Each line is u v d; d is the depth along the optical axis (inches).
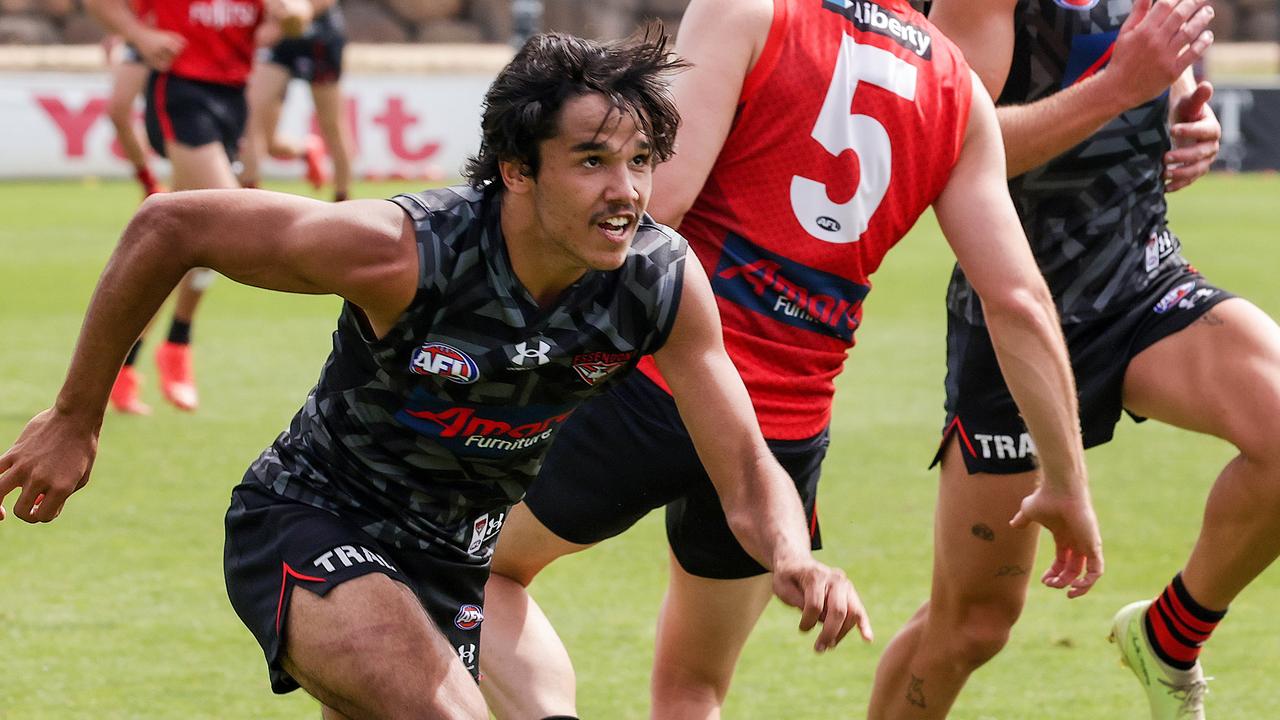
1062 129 512.7
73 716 594.9
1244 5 4468.5
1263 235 2182.6
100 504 890.7
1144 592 777.6
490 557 453.4
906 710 592.1
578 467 507.5
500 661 502.0
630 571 805.9
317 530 414.9
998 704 632.4
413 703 383.2
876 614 738.8
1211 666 677.3
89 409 400.5
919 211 494.9
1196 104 589.3
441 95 2662.4
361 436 413.1
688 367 406.0
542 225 374.3
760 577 525.7
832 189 486.6
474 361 388.5
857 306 508.1
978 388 559.5
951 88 487.2
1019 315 461.7
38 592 741.3
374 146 2637.8
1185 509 933.2
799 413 506.6
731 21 479.2
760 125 484.1
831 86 481.7
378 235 374.9
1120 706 631.2
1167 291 572.4
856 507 923.4
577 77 364.8
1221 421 544.1
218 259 376.8
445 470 417.1
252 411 1135.6
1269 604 764.0
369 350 395.5
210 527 852.0
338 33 1459.2
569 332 391.2
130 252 378.6
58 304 1567.4
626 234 375.6
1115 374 574.9
